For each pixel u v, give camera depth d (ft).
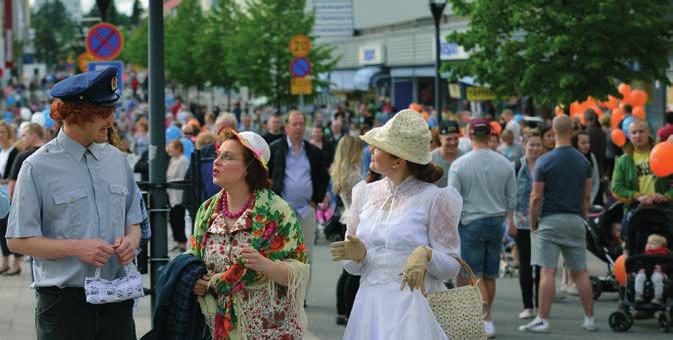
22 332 42.45
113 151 23.12
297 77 116.37
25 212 21.84
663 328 42.09
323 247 70.59
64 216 22.15
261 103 236.43
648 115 117.60
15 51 426.92
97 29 65.72
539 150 45.62
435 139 53.36
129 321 23.21
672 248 42.22
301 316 22.30
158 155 35.65
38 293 22.45
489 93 105.09
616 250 47.65
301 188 46.32
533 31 88.94
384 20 219.41
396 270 23.59
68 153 22.35
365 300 23.72
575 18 87.15
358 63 219.00
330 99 245.86
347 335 23.95
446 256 23.50
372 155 24.27
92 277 22.15
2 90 310.45
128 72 368.07
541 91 88.07
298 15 169.99
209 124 120.26
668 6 90.17
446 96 182.19
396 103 201.46
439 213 23.81
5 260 59.62
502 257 58.18
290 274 21.74
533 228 41.27
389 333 23.11
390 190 24.36
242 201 22.16
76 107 22.07
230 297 21.84
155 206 35.42
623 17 85.71
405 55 192.75
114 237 22.67
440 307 23.63
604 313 45.96
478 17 89.86
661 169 42.83
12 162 58.95
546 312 41.60
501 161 40.40
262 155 22.29
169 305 22.02
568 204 40.70
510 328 42.68
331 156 60.49
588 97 88.53
